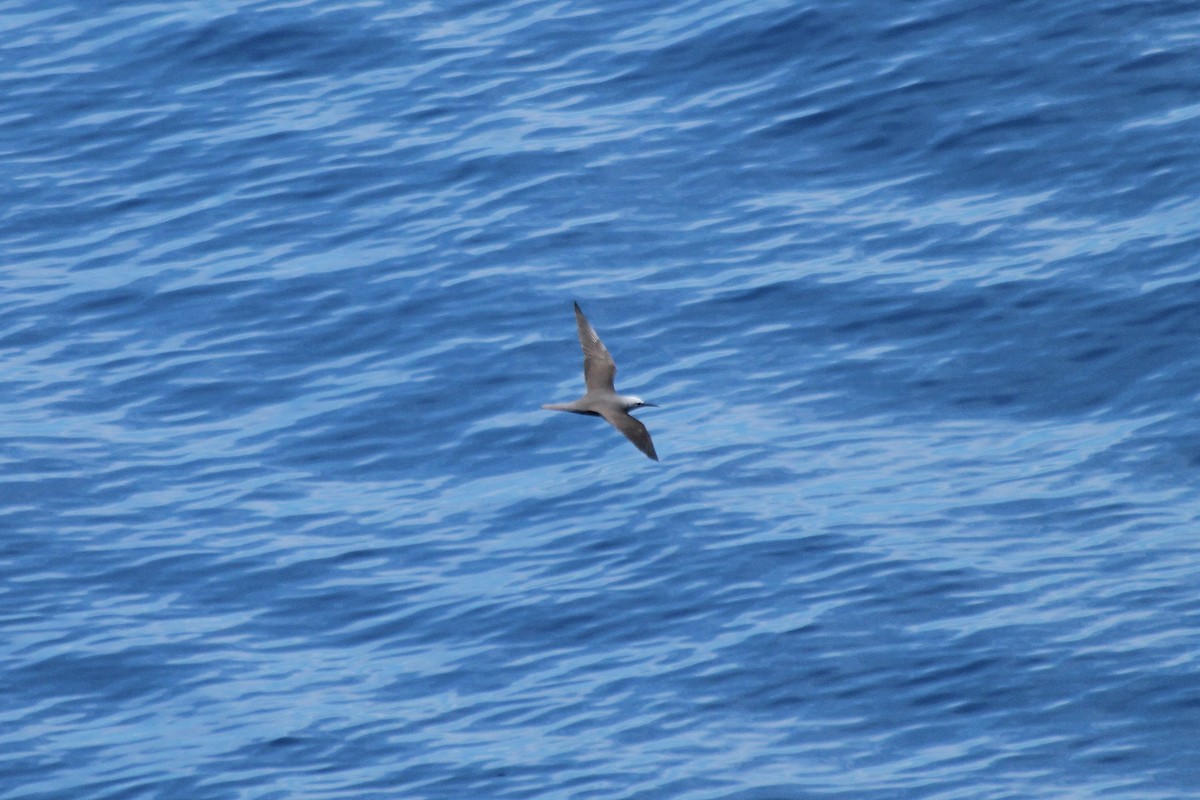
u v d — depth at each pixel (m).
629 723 39.31
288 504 47.03
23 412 50.69
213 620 43.53
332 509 46.75
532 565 44.25
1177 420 46.62
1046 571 42.47
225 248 56.75
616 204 56.44
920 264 52.69
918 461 46.44
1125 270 51.28
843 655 40.53
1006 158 56.16
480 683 40.97
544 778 37.97
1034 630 40.62
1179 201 53.47
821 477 46.16
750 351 50.56
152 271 56.03
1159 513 43.91
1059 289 51.03
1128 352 48.94
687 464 46.84
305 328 53.03
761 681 40.12
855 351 50.19
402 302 53.47
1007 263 52.28
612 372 29.59
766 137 58.44
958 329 50.38
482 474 47.53
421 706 40.47
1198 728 37.69
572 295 52.88
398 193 58.09
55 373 52.28
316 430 49.44
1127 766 36.97
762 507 45.28
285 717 40.38
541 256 54.59
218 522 46.47
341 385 50.84
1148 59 58.66
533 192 57.25
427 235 56.06
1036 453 46.38
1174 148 55.28
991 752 37.66
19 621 43.53
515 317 52.38
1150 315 49.75
